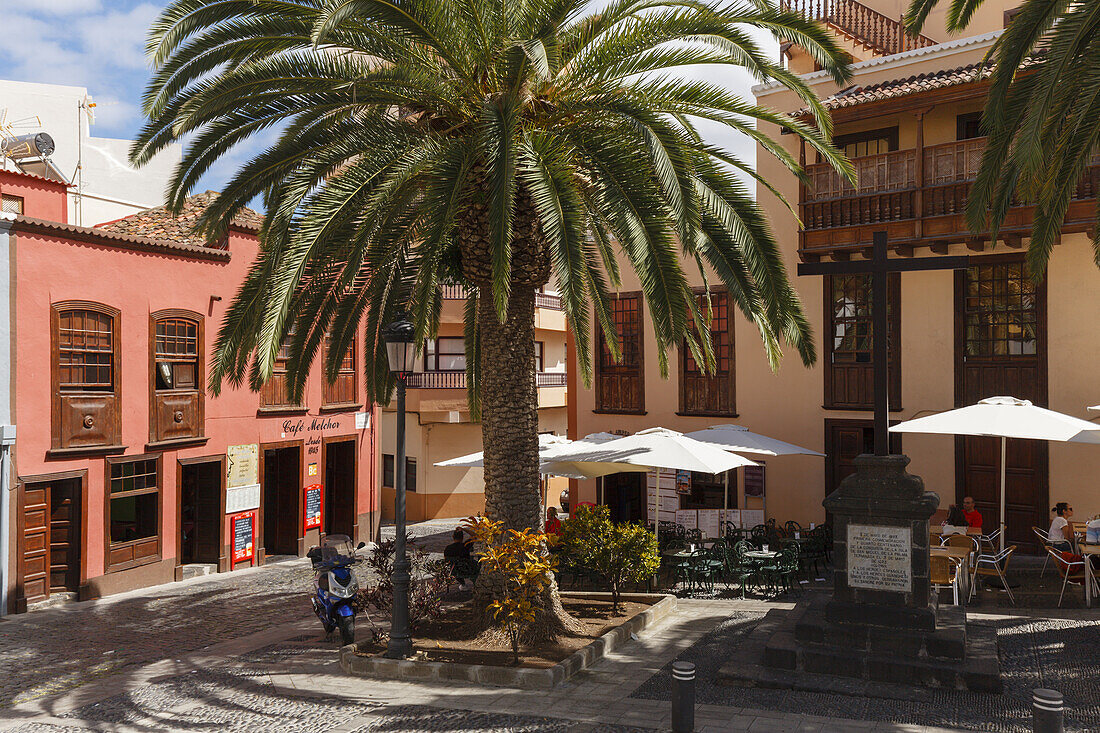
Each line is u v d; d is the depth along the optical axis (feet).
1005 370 58.59
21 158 78.69
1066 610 40.73
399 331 35.17
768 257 34.88
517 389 38.55
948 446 60.85
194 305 68.44
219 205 36.88
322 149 35.29
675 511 71.56
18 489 54.19
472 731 27.07
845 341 65.16
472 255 38.09
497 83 35.42
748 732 26.05
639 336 74.18
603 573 41.52
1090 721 26.27
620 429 75.15
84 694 33.40
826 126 37.27
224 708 30.55
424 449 112.16
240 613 51.88
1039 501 57.11
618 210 32.91
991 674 29.07
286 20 34.65
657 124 32.09
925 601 31.40
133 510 64.34
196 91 35.86
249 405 73.26
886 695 29.07
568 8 31.45
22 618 52.06
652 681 31.96
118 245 61.72
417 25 32.86
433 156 34.42
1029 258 38.52
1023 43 32.83
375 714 29.07
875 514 32.09
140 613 53.01
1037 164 31.78
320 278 42.55
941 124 61.00
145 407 63.52
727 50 34.86
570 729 26.94
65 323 58.08
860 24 78.48
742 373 69.41
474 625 38.01
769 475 67.97
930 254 60.29
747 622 40.86
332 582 41.04
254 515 73.67
